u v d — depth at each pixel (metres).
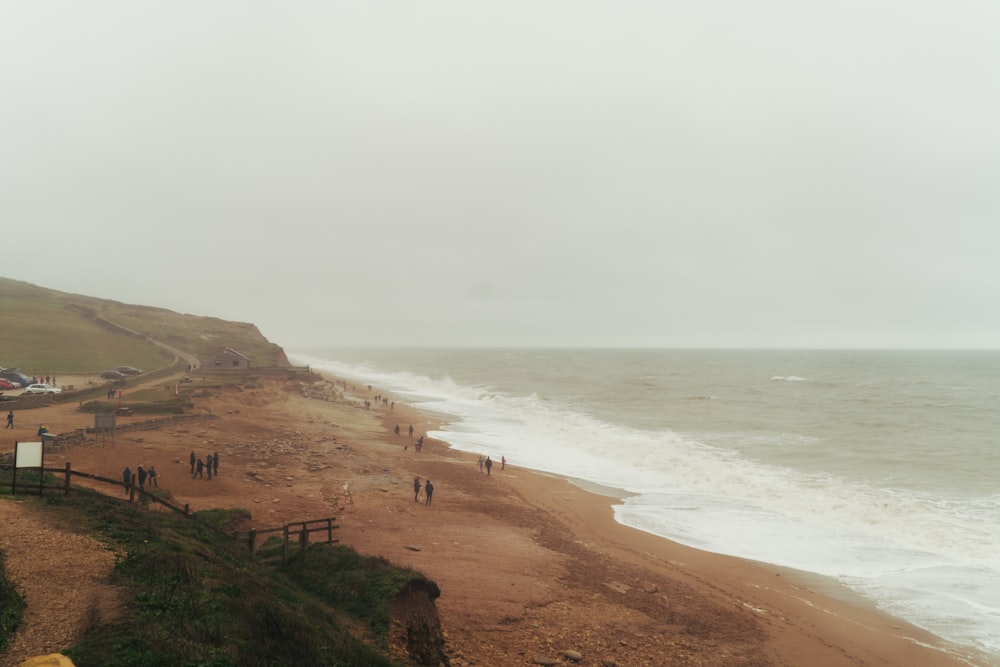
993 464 47.59
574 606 21.08
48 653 8.77
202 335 132.62
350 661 11.91
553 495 38.66
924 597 23.81
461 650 16.69
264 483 34.72
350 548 20.12
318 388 91.44
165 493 26.02
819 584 25.08
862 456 51.03
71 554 12.62
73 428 41.25
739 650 18.91
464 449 54.53
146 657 8.95
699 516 34.47
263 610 11.95
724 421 74.00
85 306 138.75
